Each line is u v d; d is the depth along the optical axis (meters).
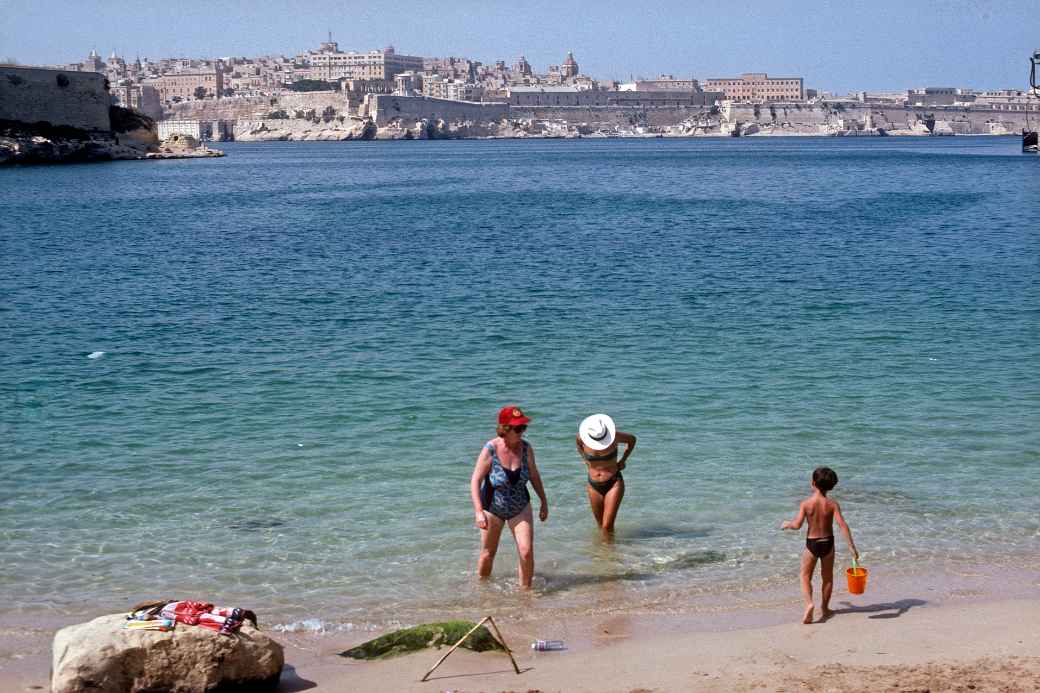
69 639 8.73
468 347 24.86
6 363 23.47
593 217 66.06
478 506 11.44
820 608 10.85
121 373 22.39
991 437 17.17
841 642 9.84
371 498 14.45
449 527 13.35
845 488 14.75
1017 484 14.88
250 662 8.88
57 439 17.38
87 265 42.28
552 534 13.10
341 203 80.50
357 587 11.58
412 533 13.15
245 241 52.41
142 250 48.28
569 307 30.73
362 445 16.95
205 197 86.88
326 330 27.33
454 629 10.00
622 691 8.76
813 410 18.88
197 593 11.41
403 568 12.10
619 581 11.71
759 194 88.69
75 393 20.55
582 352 24.19
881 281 35.78
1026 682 8.57
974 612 10.53
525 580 11.52
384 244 50.44
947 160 161.38
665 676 9.08
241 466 15.90
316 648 10.09
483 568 11.76
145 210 72.94
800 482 15.02
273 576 11.88
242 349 24.89
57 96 151.75
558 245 49.31
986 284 34.47
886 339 25.44
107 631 8.78
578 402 19.52
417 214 69.31
